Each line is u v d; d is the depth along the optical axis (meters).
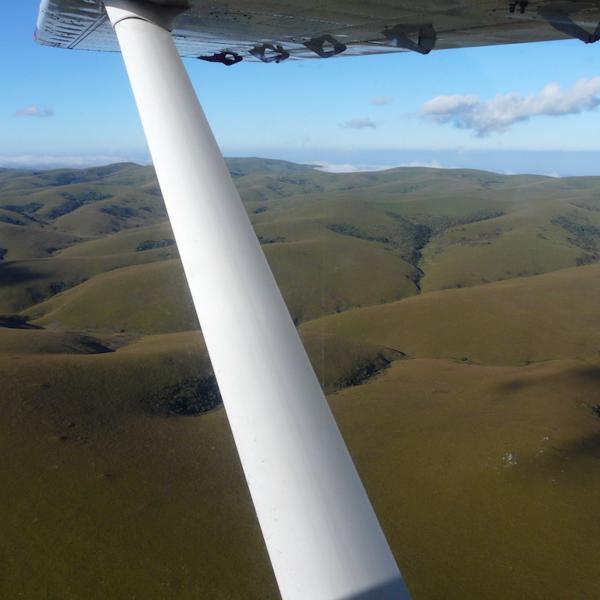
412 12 4.29
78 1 3.75
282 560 1.86
